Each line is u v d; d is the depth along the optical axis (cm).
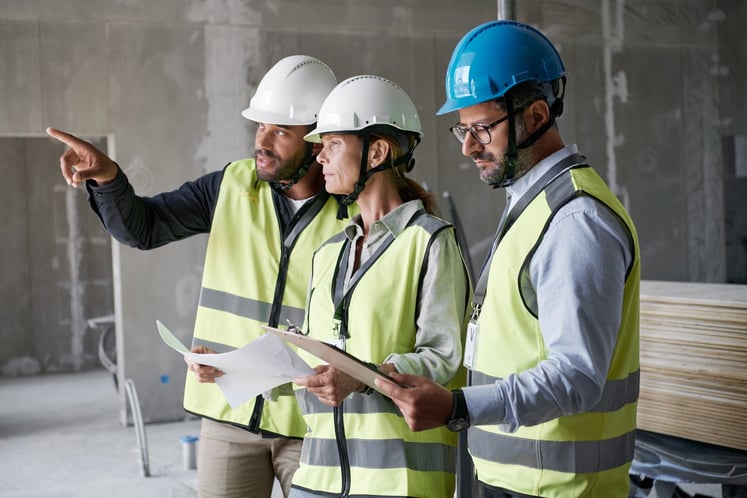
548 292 157
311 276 225
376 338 200
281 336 173
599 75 863
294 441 254
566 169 166
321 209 257
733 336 249
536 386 148
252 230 261
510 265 167
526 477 169
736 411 248
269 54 728
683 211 896
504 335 168
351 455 201
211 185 274
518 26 172
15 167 980
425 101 783
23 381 935
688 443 268
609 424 168
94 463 575
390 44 770
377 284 202
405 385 150
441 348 197
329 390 183
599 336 152
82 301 1000
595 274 153
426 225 203
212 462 261
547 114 169
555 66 172
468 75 169
